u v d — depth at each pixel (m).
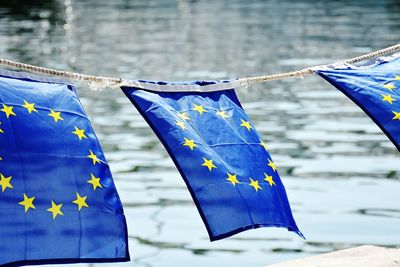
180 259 8.34
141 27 33.75
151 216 9.77
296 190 10.81
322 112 16.16
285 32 30.91
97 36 30.59
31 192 4.55
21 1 46.50
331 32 30.48
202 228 9.33
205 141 5.09
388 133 5.39
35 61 23.77
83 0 48.69
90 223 4.63
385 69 5.73
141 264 8.18
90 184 4.70
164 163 12.41
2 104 4.65
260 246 8.72
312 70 5.60
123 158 12.76
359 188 10.83
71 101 4.88
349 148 13.21
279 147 13.42
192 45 27.66
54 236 4.54
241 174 5.04
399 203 10.12
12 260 4.42
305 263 6.67
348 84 5.52
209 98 5.33
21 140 4.62
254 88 19.08
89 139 4.80
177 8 43.25
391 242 8.73
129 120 15.64
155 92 5.16
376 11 39.44
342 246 8.65
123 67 22.64
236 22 35.25
